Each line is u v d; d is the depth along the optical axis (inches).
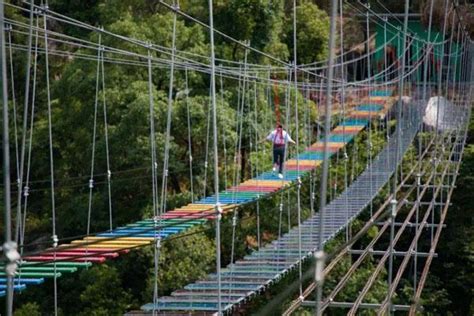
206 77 1294.3
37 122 1294.3
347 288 1155.3
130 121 1179.3
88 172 1240.8
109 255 620.4
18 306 1186.6
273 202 1216.8
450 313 1482.5
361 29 2193.7
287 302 1029.2
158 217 698.8
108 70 1248.2
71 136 1277.1
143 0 1379.2
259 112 1323.8
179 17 1363.2
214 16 1405.0
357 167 1555.1
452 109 1916.8
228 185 1237.1
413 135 1576.0
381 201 1445.6
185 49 1304.1
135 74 1257.4
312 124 1577.3
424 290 1477.6
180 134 1211.2
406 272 1562.5
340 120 1625.2
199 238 1108.5
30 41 393.1
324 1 2017.7
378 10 2249.0
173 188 1249.4
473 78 2251.5
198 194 1229.1
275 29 1467.8
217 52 1365.7
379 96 1984.5
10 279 275.9
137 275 1153.4
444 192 1593.3
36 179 1300.4
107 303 1098.7
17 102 1347.2
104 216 1216.8
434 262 1625.2
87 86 1242.6
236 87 1317.7
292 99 1449.3
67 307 1170.0
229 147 1218.0
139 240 697.0
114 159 1198.9
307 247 887.1
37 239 1239.5
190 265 1085.8
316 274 256.4
